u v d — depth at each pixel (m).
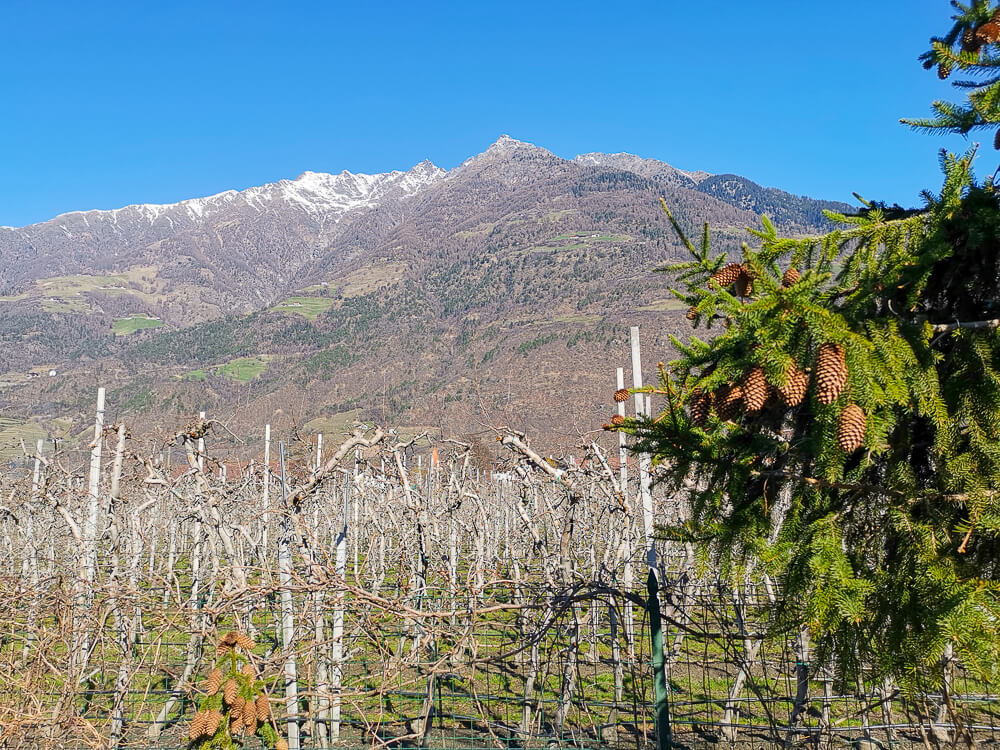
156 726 6.08
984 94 2.43
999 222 2.31
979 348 2.32
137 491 12.51
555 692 6.88
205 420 8.32
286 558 5.51
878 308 2.59
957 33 2.76
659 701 4.03
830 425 2.28
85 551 7.18
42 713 5.23
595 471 8.80
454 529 10.13
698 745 5.78
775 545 2.39
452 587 5.55
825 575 2.28
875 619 2.39
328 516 13.51
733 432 2.68
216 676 4.20
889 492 2.40
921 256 2.38
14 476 11.98
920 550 2.28
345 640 6.65
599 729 6.09
